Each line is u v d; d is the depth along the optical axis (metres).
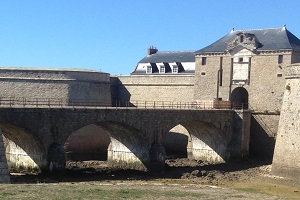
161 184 35.66
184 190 30.22
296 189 37.12
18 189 26.28
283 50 54.44
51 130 37.22
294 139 41.41
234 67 58.31
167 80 65.12
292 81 42.94
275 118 54.25
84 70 57.94
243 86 57.44
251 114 55.56
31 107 35.91
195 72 61.38
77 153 52.12
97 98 58.41
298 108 41.62
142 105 66.62
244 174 43.31
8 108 34.59
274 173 43.09
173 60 71.06
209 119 50.03
